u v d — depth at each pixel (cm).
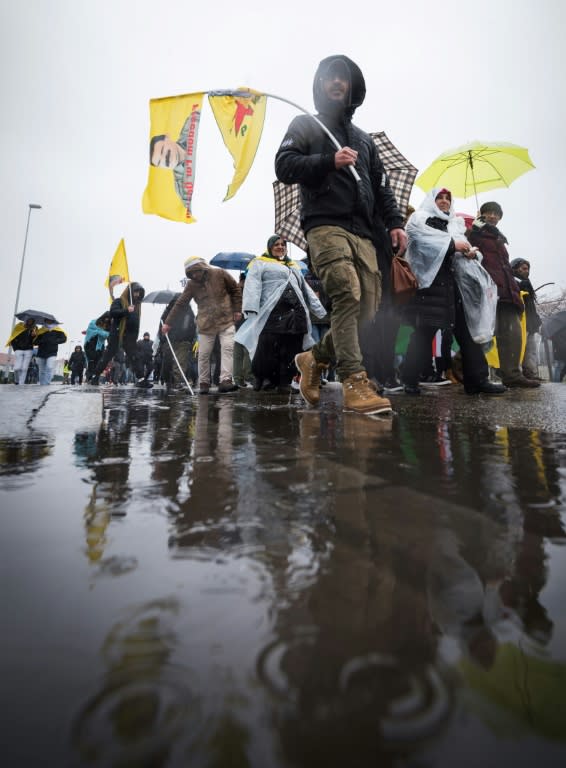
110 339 737
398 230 257
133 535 59
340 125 251
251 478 92
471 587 45
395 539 58
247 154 278
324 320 517
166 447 129
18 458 113
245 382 671
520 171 616
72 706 28
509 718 27
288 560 51
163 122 276
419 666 32
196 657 32
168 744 25
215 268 464
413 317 348
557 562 52
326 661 32
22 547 55
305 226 238
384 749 24
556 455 117
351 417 209
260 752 24
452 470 100
